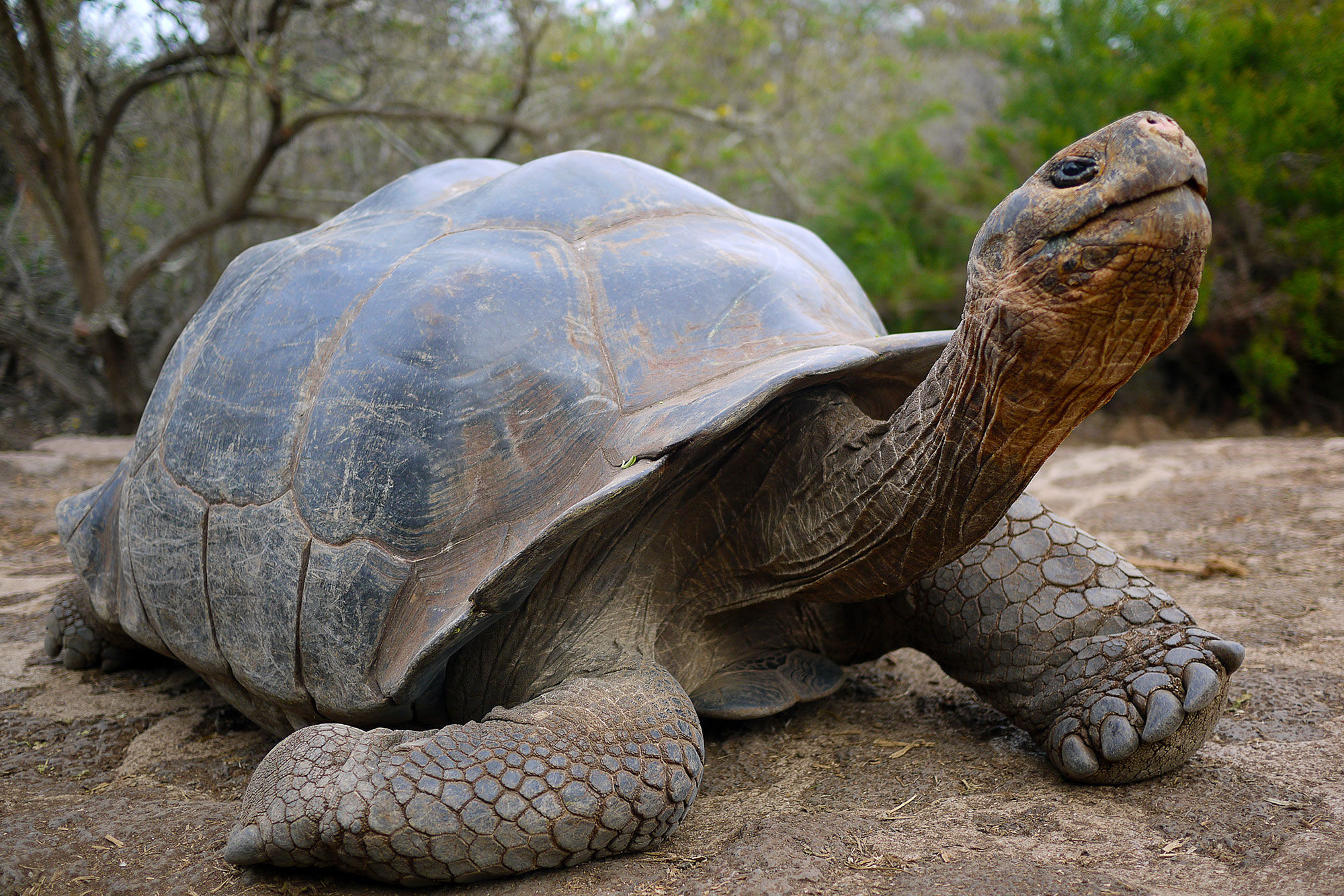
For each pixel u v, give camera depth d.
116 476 2.61
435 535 1.73
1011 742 2.02
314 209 8.59
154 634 2.26
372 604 1.73
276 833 1.49
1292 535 3.71
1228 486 4.64
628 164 2.33
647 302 1.90
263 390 2.00
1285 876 1.39
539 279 1.91
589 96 8.98
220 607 1.99
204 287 8.71
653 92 9.14
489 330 1.83
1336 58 6.55
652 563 1.86
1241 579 3.17
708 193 2.42
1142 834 1.56
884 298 8.46
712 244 2.09
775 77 10.38
